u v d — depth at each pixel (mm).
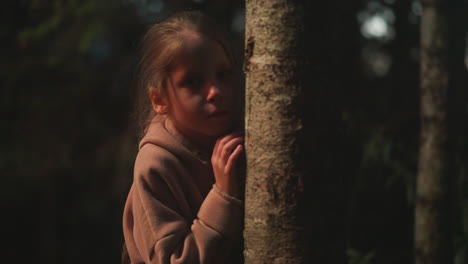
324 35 1170
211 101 1414
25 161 6992
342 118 1213
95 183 7344
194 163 1504
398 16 4523
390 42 4680
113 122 7020
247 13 1231
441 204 2283
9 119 6809
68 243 8789
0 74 6133
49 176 7426
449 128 2281
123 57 6328
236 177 1369
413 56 4500
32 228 8961
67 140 7004
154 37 1490
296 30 1156
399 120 3795
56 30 5340
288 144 1160
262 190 1186
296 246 1159
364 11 4719
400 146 3508
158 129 1546
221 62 1438
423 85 2342
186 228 1405
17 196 8086
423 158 2338
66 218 8555
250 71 1210
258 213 1194
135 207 1468
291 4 1159
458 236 2945
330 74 1177
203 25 1451
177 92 1435
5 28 6617
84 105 6867
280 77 1164
